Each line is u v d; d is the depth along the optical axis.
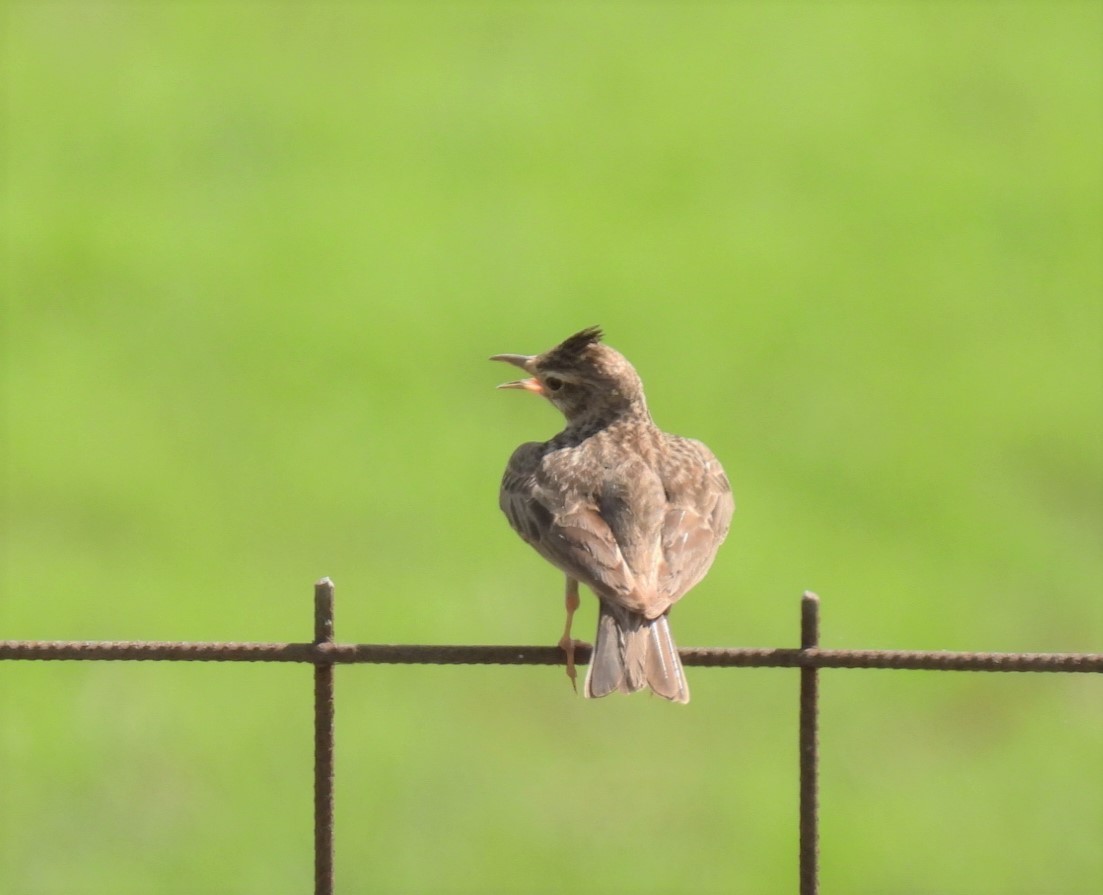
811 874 4.86
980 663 4.79
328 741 4.85
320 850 4.84
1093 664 4.71
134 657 4.77
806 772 4.86
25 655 4.75
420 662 4.87
